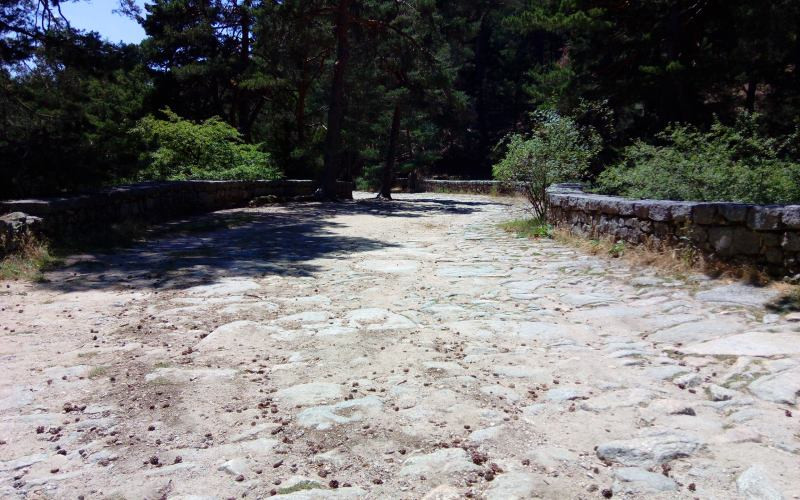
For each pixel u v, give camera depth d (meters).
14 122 11.48
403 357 4.35
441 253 9.31
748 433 3.03
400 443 3.03
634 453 2.87
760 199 8.80
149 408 3.47
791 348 4.14
